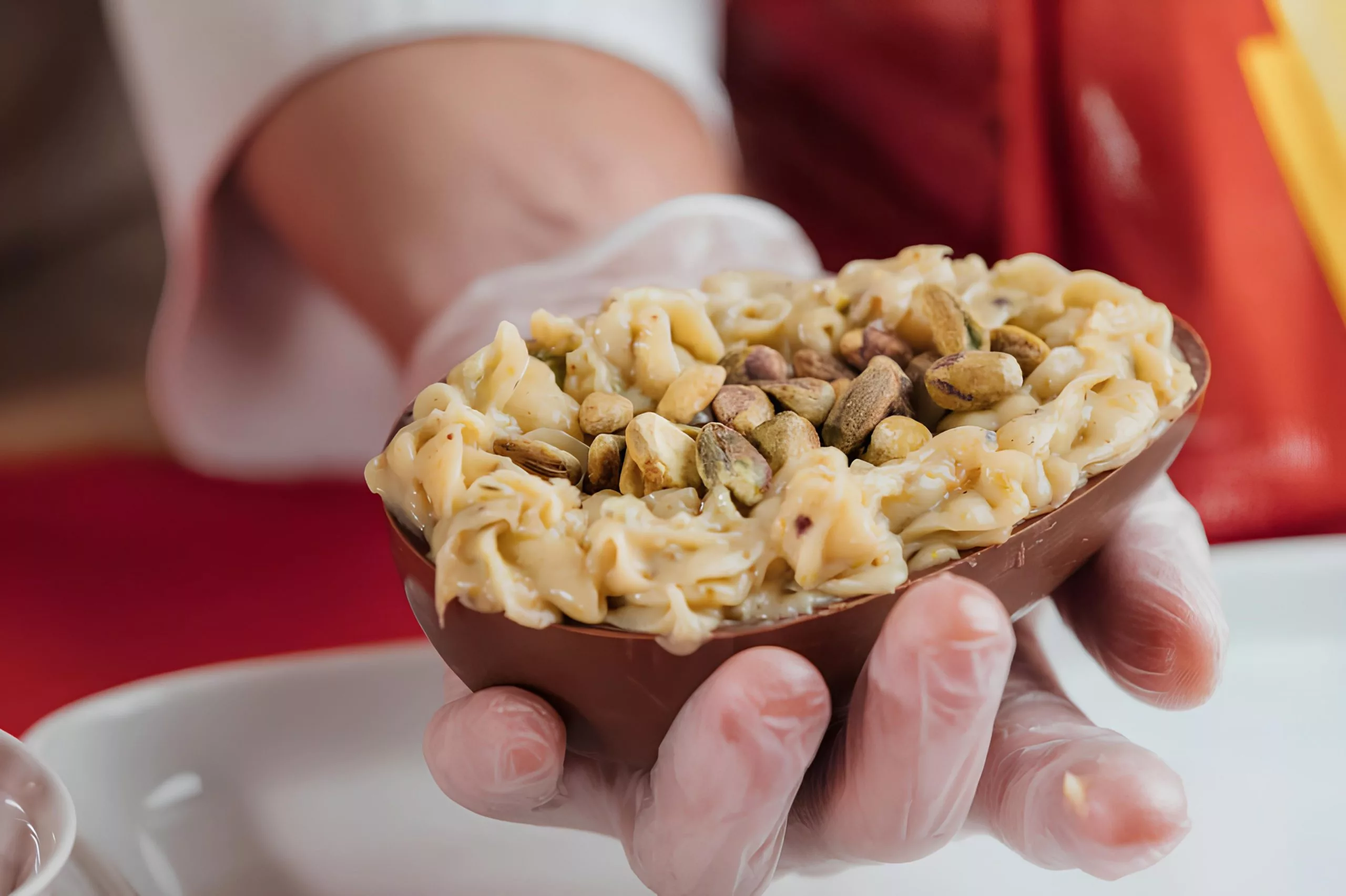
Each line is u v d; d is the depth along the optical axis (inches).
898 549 17.2
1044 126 33.2
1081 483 17.8
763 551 17.1
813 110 35.5
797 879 19.9
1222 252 32.5
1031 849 18.2
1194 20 31.3
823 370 18.9
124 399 43.6
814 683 16.9
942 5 32.6
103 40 51.4
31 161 51.6
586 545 17.1
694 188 26.7
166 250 51.7
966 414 18.2
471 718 17.7
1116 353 18.5
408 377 24.9
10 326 48.7
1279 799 20.7
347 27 25.6
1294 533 32.6
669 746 17.3
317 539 33.5
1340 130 31.5
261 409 33.1
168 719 20.9
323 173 26.4
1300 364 32.6
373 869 20.3
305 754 21.0
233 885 20.2
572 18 26.4
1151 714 21.7
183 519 34.7
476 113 26.1
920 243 35.4
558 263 24.5
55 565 33.3
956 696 16.8
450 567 17.1
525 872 20.3
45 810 17.3
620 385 18.8
